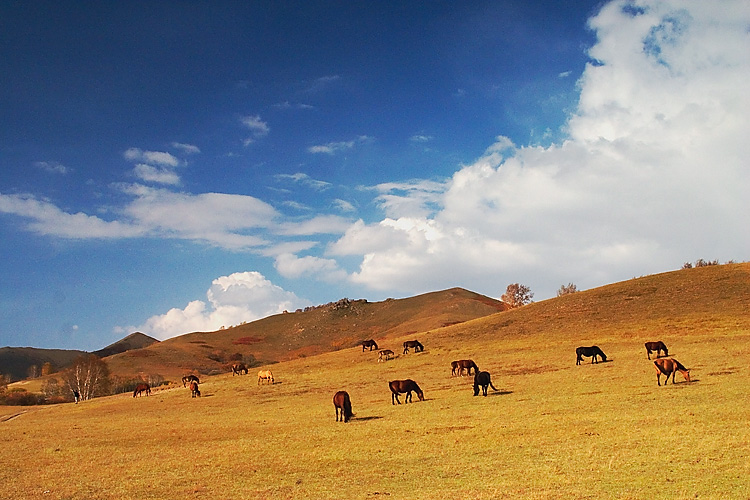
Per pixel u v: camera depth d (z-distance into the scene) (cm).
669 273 8594
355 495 1478
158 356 14550
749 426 1873
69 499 1588
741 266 8219
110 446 2572
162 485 1697
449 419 2619
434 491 1463
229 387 5581
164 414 3981
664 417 2152
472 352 5884
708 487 1309
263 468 1862
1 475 1991
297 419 3103
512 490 1409
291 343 17288
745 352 3897
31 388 11425
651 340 5203
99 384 9256
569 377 3722
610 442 1838
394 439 2217
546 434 2066
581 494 1331
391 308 18725
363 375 5247
